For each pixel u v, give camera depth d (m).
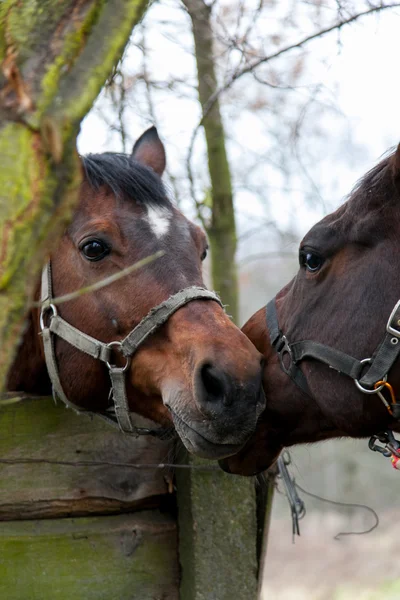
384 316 2.40
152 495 2.73
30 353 2.91
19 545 2.52
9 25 1.33
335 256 2.55
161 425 2.64
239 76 3.54
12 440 2.56
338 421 2.55
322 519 13.58
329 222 2.60
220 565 2.71
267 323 2.81
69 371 2.67
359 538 11.95
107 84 3.43
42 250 1.28
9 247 1.21
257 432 2.75
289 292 2.77
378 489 13.77
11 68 1.26
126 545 2.67
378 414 2.47
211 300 2.57
